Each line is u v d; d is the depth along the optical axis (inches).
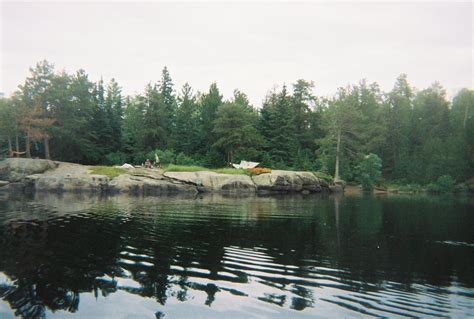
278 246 496.4
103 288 312.2
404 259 437.4
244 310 271.1
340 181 2068.2
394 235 598.9
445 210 1020.5
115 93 3422.7
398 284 340.2
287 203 1152.8
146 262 397.4
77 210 842.2
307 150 2573.8
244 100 2972.4
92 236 533.6
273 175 1744.6
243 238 546.9
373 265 406.0
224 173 1736.0
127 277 343.6
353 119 2151.8
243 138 2225.6
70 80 2016.5
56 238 514.6
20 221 661.9
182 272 363.9
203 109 2588.6
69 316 255.3
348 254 457.4
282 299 295.6
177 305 278.2
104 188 1524.4
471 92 3233.3
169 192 1574.8
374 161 2128.4
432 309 279.0
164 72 2824.8
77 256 415.5
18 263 382.6
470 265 409.7
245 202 1159.0
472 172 2290.8
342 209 1000.2
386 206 1127.6
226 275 357.7
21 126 1777.8
